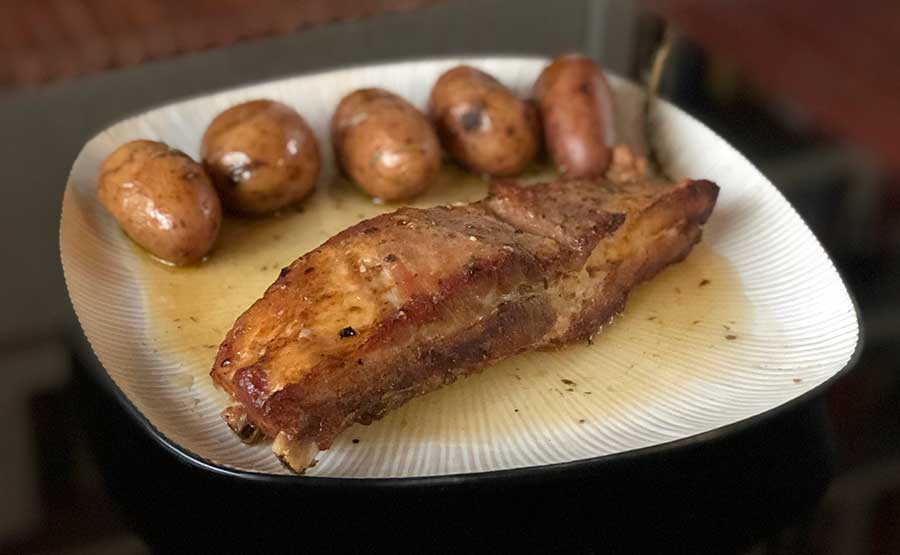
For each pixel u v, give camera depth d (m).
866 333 0.34
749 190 0.39
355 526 0.26
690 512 0.27
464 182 0.42
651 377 0.32
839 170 0.44
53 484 0.27
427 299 0.29
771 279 0.36
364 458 0.28
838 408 0.31
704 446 0.29
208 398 0.30
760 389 0.31
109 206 0.36
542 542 0.26
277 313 0.29
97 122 0.44
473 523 0.26
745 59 0.56
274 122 0.38
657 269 0.36
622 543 0.26
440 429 0.29
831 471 0.28
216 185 0.38
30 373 0.31
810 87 0.54
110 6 0.61
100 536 0.26
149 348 0.32
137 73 0.49
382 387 0.29
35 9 0.60
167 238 0.35
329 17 0.59
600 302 0.33
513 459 0.28
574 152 0.40
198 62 0.50
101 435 0.29
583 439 0.29
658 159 0.42
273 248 0.38
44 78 0.54
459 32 0.53
